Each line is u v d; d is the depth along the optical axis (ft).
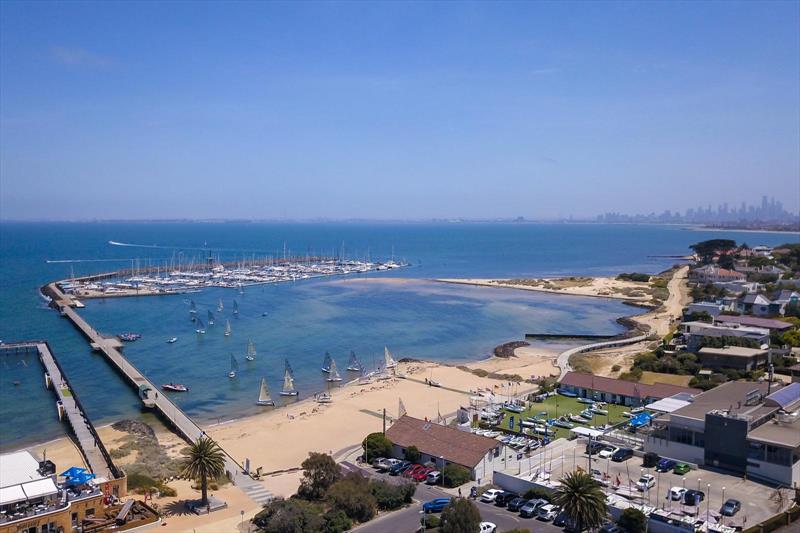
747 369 440.86
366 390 444.55
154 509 233.35
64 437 346.54
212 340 631.15
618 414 364.79
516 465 280.10
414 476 265.54
